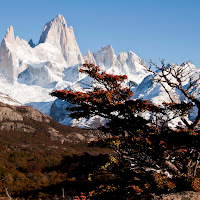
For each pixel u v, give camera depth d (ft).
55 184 104.63
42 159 153.07
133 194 36.76
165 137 38.24
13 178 114.52
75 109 45.57
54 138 239.50
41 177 118.32
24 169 129.59
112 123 44.04
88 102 44.34
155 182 37.32
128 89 49.29
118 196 38.42
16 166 132.87
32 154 159.94
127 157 43.65
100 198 39.45
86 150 211.41
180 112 42.63
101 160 41.22
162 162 40.78
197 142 37.04
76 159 42.32
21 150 165.58
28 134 237.45
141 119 42.83
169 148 38.50
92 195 40.57
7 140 200.34
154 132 41.68
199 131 41.65
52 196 91.09
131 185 38.04
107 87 49.62
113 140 41.68
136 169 41.73
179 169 42.63
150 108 42.39
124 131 45.47
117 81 49.78
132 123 42.70
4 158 142.00
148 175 39.14
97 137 46.57
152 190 37.47
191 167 46.14
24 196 92.02
